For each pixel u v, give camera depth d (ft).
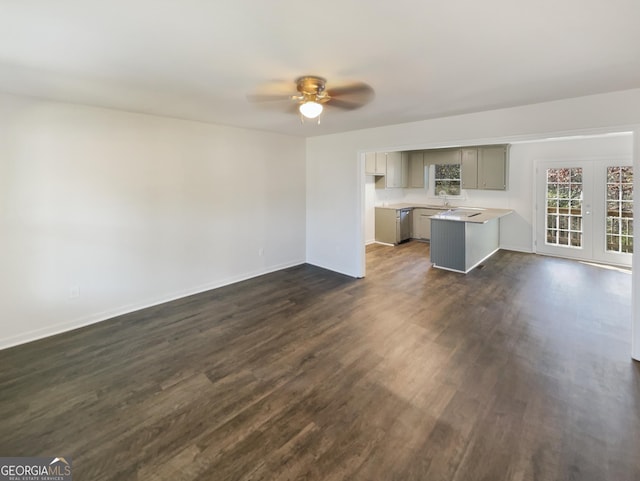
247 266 16.66
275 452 6.07
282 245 18.26
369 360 9.16
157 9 4.96
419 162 26.66
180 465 5.81
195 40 6.04
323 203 18.20
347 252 17.26
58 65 7.28
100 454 6.05
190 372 8.68
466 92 9.26
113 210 11.98
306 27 5.55
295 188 18.54
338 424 6.77
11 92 9.48
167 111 11.96
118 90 9.22
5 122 9.64
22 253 10.19
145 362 9.17
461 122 12.27
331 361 9.14
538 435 6.40
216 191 15.02
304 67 7.36
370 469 5.69
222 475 5.60
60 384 8.18
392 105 10.74
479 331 10.87
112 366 8.98
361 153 16.19
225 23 5.41
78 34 5.80
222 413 7.13
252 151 16.24
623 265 18.69
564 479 5.44
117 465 5.81
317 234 18.76
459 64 7.20
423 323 11.50
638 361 8.98
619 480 5.40
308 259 19.56
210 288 15.19
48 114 10.36
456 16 5.17
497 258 20.77
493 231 21.98
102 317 11.97
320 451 6.09
